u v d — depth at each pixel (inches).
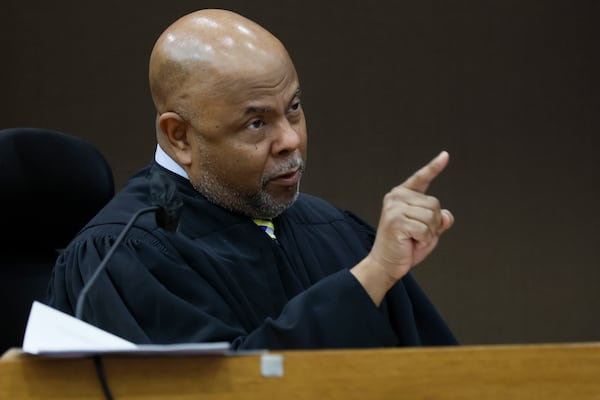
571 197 485.4
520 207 484.1
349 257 244.5
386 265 193.5
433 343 241.8
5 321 265.6
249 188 222.7
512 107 482.0
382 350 143.6
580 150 483.2
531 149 483.2
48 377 141.0
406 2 477.7
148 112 460.8
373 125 476.4
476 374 144.5
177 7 460.8
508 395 144.8
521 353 145.2
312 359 142.7
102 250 219.5
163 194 171.9
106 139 459.5
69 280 220.4
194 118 220.5
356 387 142.9
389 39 476.4
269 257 227.6
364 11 474.9
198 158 224.2
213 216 227.1
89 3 459.2
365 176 475.5
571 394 145.6
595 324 486.3
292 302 194.9
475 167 482.0
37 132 267.7
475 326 485.4
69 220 272.1
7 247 270.5
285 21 470.3
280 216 239.9
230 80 216.7
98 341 151.9
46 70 458.3
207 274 218.2
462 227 484.1
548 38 482.3
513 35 481.4
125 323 208.1
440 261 484.4
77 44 459.2
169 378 142.0
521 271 485.7
